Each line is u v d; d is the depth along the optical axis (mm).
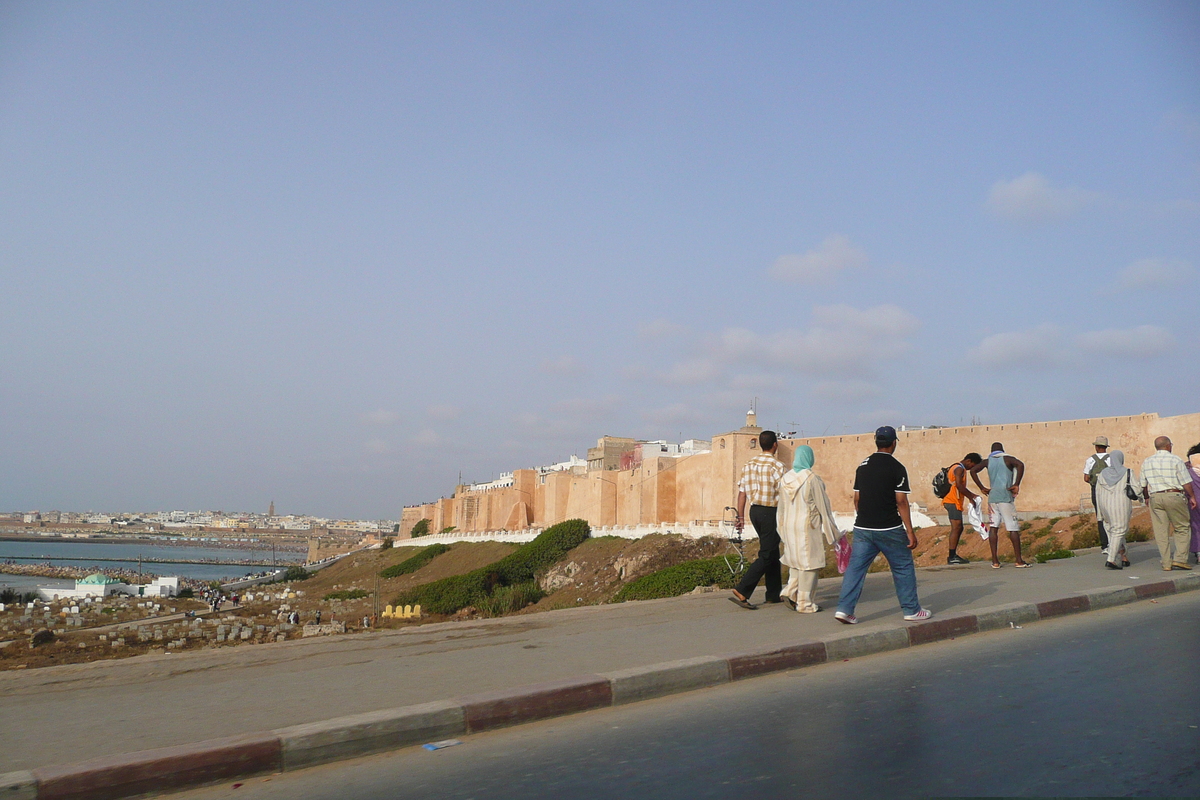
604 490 66812
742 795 4160
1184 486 12180
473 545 80688
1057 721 5219
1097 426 38156
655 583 36438
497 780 4629
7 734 5332
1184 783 4094
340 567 107188
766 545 10148
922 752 4719
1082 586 10703
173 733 5258
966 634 8633
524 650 7734
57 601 66375
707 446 77438
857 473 8750
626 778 4527
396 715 5430
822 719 5555
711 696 6438
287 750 5027
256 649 8289
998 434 41188
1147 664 6711
